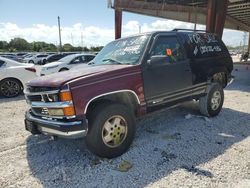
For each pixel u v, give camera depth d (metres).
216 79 5.57
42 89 3.29
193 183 2.81
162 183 2.83
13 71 8.46
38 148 3.97
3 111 6.46
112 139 3.46
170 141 4.06
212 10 13.72
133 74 3.69
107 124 3.40
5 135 4.59
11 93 8.51
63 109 3.08
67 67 12.50
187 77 4.57
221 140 4.06
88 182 2.92
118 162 3.39
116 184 2.85
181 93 4.50
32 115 3.58
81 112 3.14
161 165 3.26
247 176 2.93
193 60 4.72
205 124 4.89
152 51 4.02
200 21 23.09
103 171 3.16
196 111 5.79
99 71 3.48
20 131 4.82
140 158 3.48
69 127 3.07
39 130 3.53
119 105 3.51
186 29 4.93
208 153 3.57
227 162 3.28
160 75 4.06
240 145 3.84
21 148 3.98
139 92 3.77
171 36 4.45
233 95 7.91
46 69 12.16
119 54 4.31
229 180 2.85
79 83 3.15
